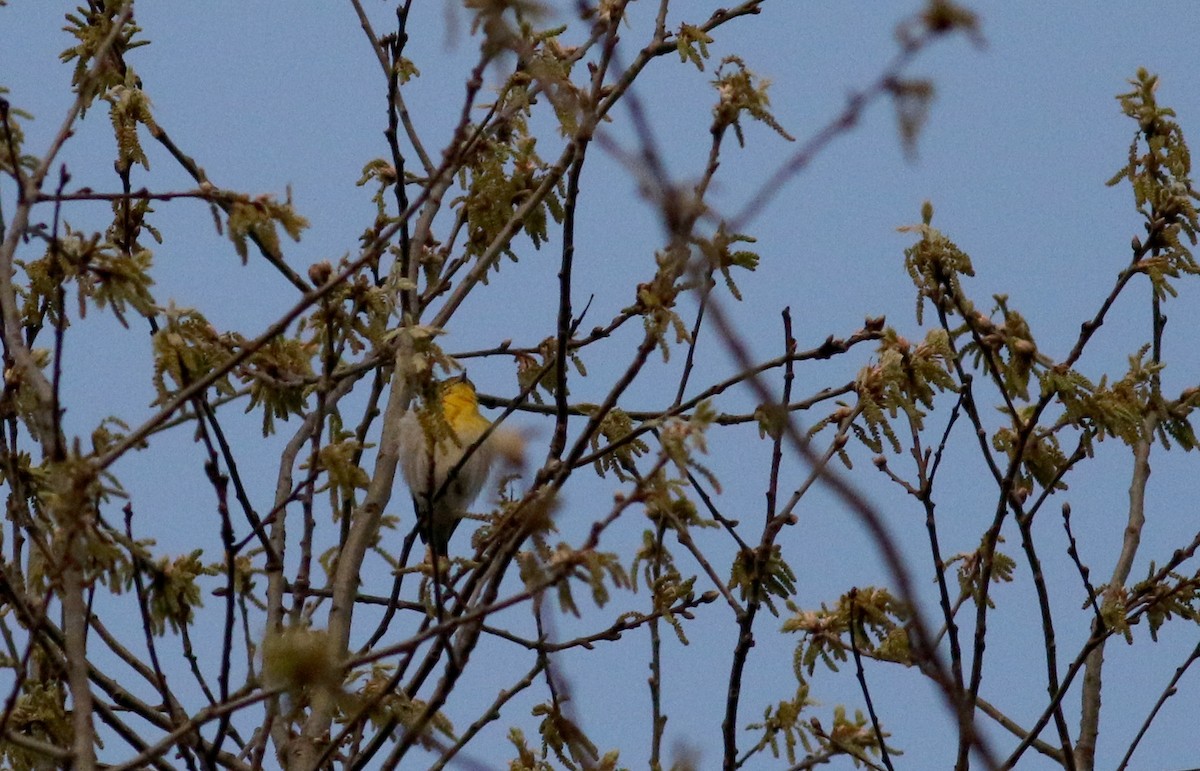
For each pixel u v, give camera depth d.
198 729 8.76
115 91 11.41
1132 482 12.37
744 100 8.55
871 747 9.66
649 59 11.58
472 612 7.76
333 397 12.54
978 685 9.59
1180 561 11.09
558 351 9.49
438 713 9.44
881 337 10.31
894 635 9.49
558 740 9.59
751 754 9.65
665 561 9.91
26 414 9.95
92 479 7.74
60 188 8.51
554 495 7.20
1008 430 10.38
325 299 9.52
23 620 9.39
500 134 12.43
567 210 9.38
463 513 9.32
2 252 8.90
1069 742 10.27
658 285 8.37
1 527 9.14
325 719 10.64
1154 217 10.88
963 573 10.77
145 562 8.85
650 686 9.68
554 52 10.23
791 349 10.63
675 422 7.27
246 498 9.11
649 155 4.75
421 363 8.53
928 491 10.20
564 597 7.02
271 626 9.84
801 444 3.60
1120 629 10.30
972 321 9.87
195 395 8.39
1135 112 11.30
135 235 11.98
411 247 12.77
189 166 12.14
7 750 9.45
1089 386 9.73
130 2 9.59
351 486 9.05
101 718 9.69
